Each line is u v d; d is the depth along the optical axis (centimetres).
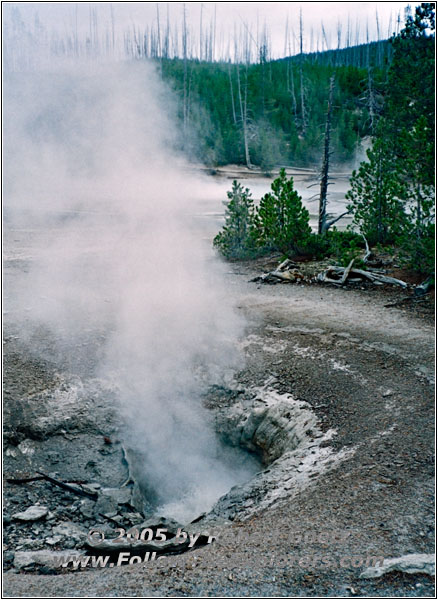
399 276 1766
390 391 1024
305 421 991
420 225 1695
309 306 1584
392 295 1634
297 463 843
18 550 717
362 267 1859
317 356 1230
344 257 1930
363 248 2105
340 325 1399
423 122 1658
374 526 596
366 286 1753
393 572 513
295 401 1068
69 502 870
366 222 2162
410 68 2316
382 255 2000
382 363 1152
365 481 707
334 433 914
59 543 740
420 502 638
